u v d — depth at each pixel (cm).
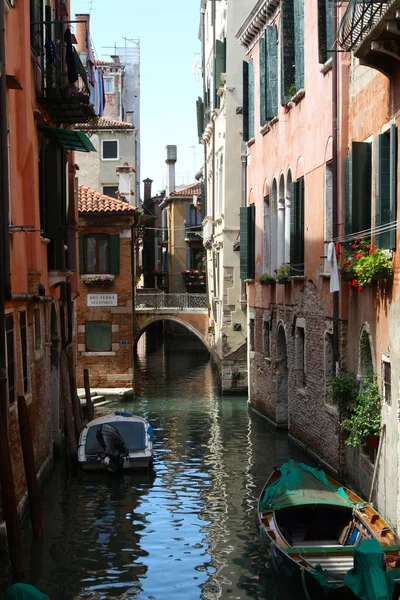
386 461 1259
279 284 2184
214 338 3619
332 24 1541
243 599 1081
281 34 2044
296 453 1942
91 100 2511
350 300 1529
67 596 1098
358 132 1455
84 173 4112
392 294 1220
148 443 1828
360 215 1376
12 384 1355
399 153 1184
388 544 1067
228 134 3117
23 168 1542
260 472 1777
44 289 1680
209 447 2050
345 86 1538
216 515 1466
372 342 1355
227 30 3116
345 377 1488
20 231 1390
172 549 1284
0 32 1259
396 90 1193
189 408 2709
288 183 2080
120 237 2984
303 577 1005
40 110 1730
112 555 1255
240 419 2473
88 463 1748
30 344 1551
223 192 3150
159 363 4250
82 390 2919
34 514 1289
